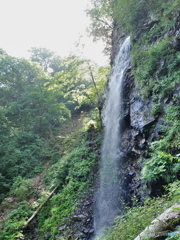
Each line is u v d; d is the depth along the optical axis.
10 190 8.88
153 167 4.11
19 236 6.25
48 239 6.20
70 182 8.16
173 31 5.59
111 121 9.99
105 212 6.58
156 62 5.91
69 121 17.50
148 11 7.70
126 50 9.69
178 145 3.75
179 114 4.20
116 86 9.95
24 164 10.54
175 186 2.54
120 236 2.17
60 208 7.18
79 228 6.19
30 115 14.91
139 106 6.54
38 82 15.15
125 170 7.13
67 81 12.47
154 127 5.35
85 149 10.23
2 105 14.98
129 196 6.17
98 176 8.42
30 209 7.61
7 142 11.77
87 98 12.52
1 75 14.54
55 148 13.02
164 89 5.08
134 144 6.48
